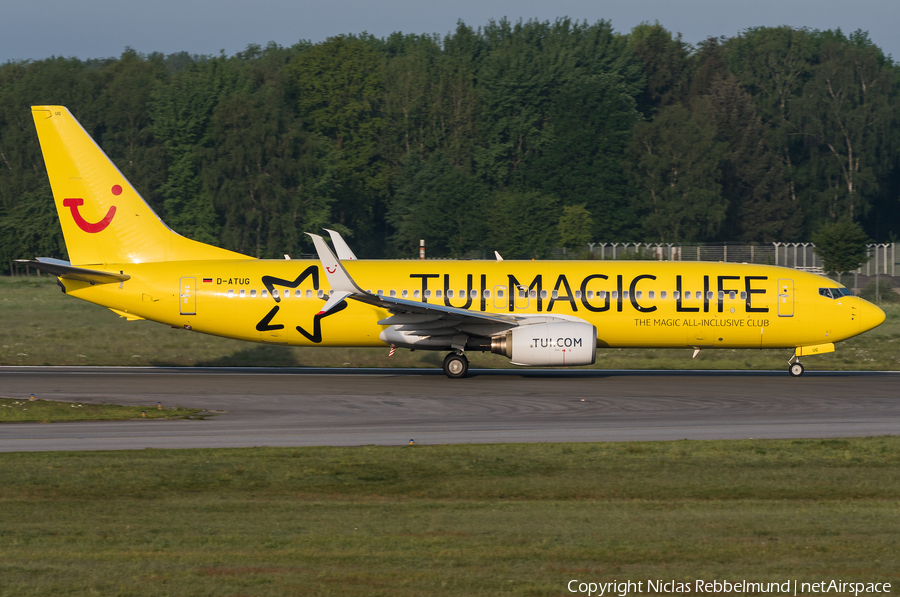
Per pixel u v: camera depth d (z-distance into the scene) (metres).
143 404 113.50
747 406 114.25
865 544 58.59
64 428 98.31
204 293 142.12
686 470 80.12
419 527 61.78
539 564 53.97
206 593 48.78
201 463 81.19
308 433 96.56
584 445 89.62
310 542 58.12
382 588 49.69
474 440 93.31
